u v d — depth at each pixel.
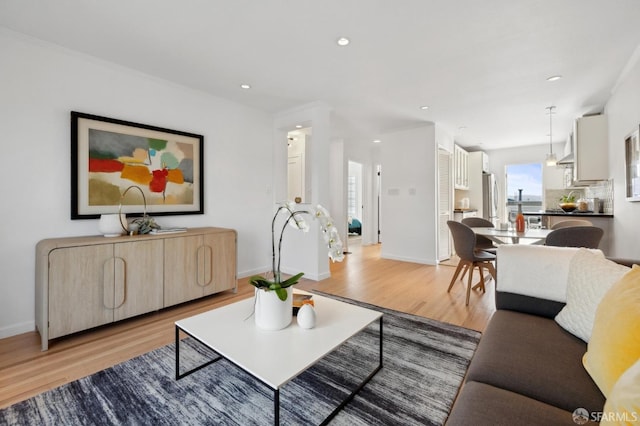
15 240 2.32
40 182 2.43
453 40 2.43
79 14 2.08
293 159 5.50
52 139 2.49
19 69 2.33
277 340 1.45
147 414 1.44
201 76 3.12
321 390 1.64
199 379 1.73
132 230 2.72
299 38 2.40
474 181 6.83
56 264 2.14
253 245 4.19
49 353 2.03
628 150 3.05
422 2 1.96
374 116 4.55
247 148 4.09
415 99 3.79
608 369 0.92
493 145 6.92
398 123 4.96
